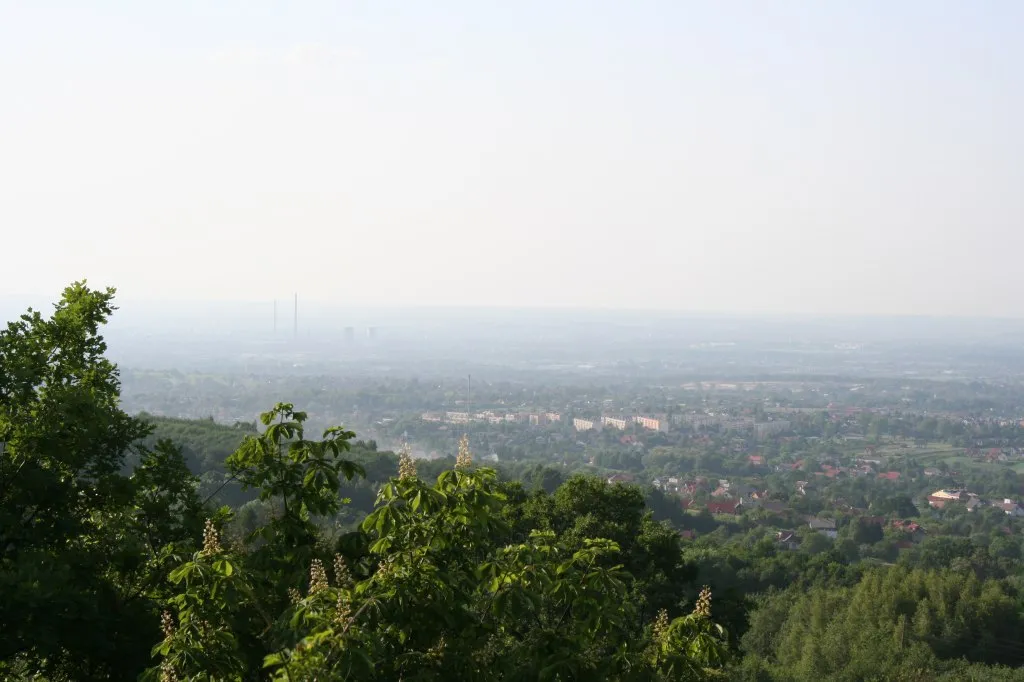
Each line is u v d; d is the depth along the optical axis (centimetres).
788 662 4056
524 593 755
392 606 691
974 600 4141
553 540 878
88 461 1186
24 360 1115
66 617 874
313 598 664
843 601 4466
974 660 3931
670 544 1989
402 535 775
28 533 1025
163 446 1210
